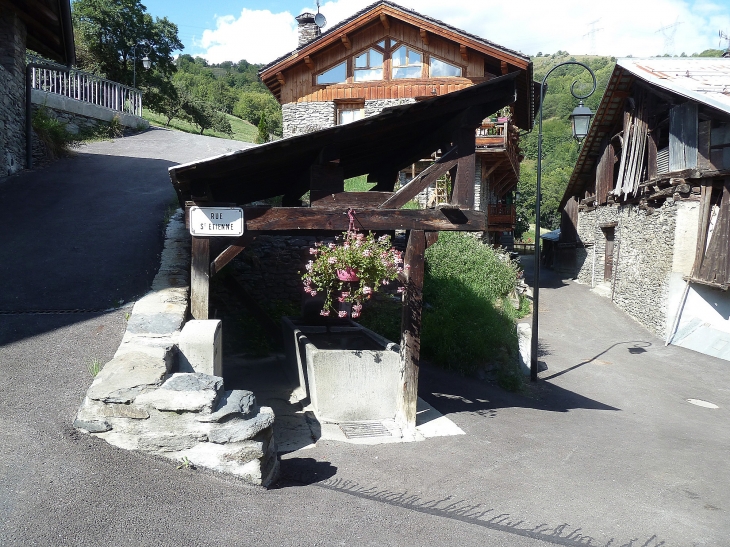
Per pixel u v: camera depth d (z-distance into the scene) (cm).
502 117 1623
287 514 361
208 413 386
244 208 545
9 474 334
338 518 367
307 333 783
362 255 538
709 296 1382
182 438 385
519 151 2122
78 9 2861
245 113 5847
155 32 3072
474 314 1025
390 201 588
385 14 1644
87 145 1636
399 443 555
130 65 2984
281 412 610
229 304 905
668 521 426
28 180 1129
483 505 421
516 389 912
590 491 476
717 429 816
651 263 1573
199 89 5888
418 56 1678
